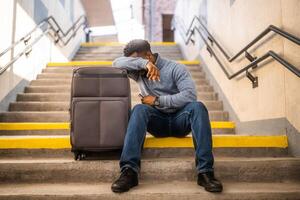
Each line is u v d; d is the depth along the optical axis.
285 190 1.80
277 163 2.07
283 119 2.39
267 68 2.65
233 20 3.55
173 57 7.29
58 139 2.33
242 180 2.05
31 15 4.41
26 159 2.23
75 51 7.24
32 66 4.53
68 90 4.28
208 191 1.75
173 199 1.74
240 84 3.27
